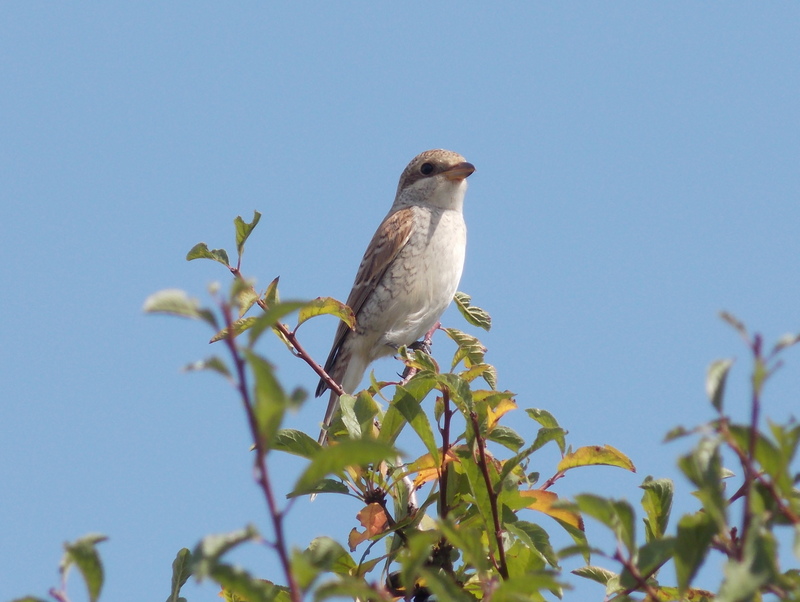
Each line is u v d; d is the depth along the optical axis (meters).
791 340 4.50
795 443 4.68
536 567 7.41
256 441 4.11
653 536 7.03
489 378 9.10
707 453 5.18
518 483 7.53
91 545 4.93
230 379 4.09
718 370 4.83
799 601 4.46
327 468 4.52
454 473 8.17
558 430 7.29
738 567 4.43
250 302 9.86
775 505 4.90
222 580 4.50
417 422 7.74
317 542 7.49
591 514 5.22
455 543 5.52
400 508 8.55
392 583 7.65
